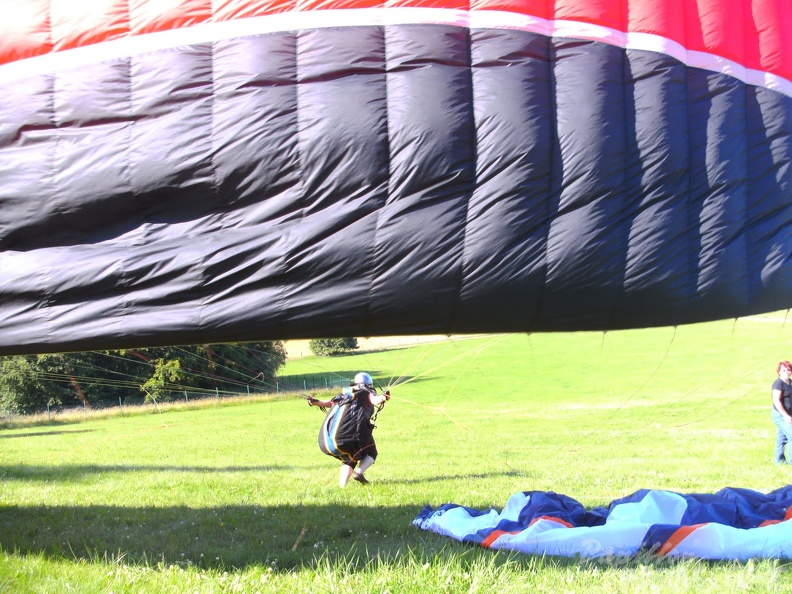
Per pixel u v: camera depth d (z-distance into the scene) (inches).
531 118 210.4
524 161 208.4
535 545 200.1
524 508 233.0
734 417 727.7
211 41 211.3
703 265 215.3
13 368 1087.0
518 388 1123.3
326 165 206.2
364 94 208.8
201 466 458.3
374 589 169.6
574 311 212.7
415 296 205.6
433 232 205.0
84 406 1100.5
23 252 208.4
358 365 1010.7
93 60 211.0
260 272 203.9
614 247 209.8
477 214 206.7
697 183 219.3
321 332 207.2
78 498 316.2
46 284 203.8
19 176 207.5
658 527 202.7
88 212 207.0
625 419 749.3
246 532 235.6
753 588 166.4
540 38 217.8
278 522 251.0
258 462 486.9
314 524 246.2
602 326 215.9
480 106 211.0
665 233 212.2
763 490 307.3
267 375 458.0
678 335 1638.8
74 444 665.6
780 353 1323.8
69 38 212.1
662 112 217.6
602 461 430.3
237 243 204.4
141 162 205.5
